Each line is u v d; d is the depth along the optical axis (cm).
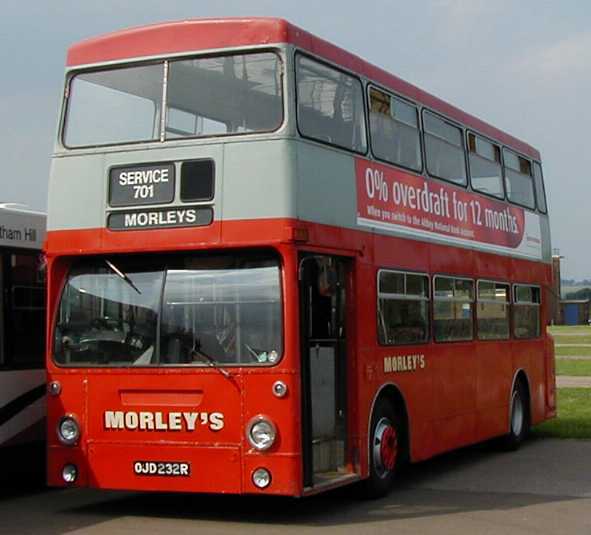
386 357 1187
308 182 1023
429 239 1334
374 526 1018
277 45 1018
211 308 1014
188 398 1008
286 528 1005
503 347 1619
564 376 3231
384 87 1234
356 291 1120
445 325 1380
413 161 1305
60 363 1061
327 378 1073
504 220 1656
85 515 1084
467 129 1516
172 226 1022
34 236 1212
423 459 1288
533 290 1798
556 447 1706
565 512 1100
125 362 1037
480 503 1158
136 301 1043
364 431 1124
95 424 1040
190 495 1220
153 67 1061
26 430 1184
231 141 1010
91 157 1066
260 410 984
